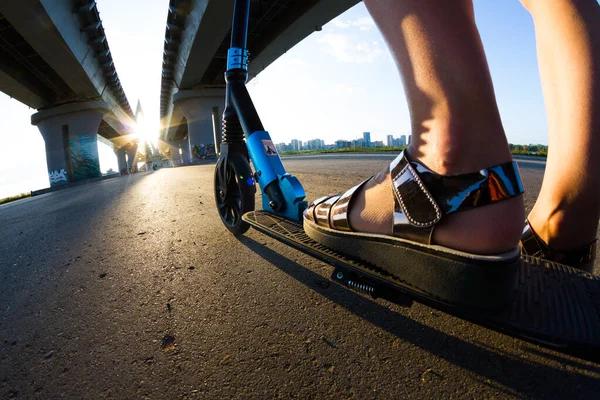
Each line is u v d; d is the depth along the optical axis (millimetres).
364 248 914
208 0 17906
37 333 1131
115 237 2395
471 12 674
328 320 1063
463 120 663
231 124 1966
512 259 660
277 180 1677
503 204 666
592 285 796
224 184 2033
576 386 748
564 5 894
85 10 20734
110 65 30234
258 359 894
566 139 917
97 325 1147
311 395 756
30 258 2125
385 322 1036
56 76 28766
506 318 666
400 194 782
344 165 7898
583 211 924
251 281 1397
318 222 1121
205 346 971
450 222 707
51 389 840
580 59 873
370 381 790
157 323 1122
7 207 8430
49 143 33594
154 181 8672
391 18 728
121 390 817
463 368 819
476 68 654
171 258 1774
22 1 15656
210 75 35156
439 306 742
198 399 768
